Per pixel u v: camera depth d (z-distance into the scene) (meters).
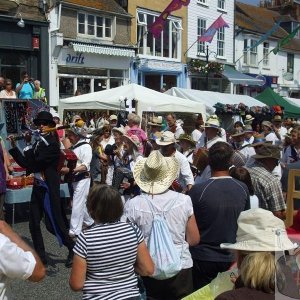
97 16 19.92
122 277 3.08
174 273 3.54
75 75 19.14
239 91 30.55
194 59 25.41
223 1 28.42
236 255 2.89
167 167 3.87
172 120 11.98
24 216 9.20
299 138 8.20
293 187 4.57
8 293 2.59
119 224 3.17
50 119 6.21
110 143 8.87
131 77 21.75
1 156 6.94
